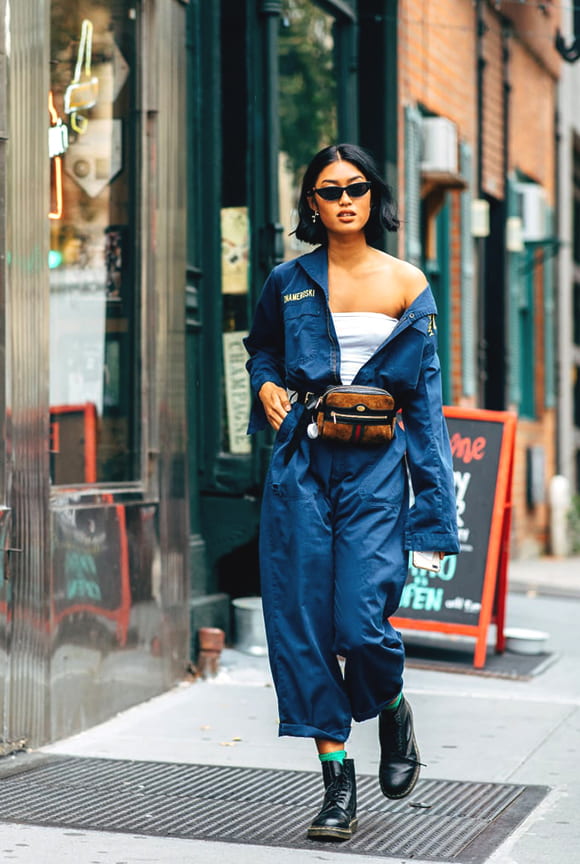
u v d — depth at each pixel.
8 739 5.31
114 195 6.49
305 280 4.32
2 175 5.26
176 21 6.99
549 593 12.00
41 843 4.18
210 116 8.14
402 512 4.28
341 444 4.22
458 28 12.55
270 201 8.16
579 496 18.27
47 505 5.52
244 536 8.02
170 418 6.84
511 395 15.23
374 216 4.34
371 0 10.45
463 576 7.76
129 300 6.60
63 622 5.68
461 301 12.95
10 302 5.28
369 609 4.15
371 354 4.24
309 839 4.28
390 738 4.40
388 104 10.50
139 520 6.46
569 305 18.42
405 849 4.19
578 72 19.67
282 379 4.52
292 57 8.80
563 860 4.11
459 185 11.96
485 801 4.80
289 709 4.24
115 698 6.20
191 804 4.71
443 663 7.75
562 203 17.97
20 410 5.32
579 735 5.98
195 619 7.55
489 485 7.81
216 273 8.16
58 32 5.95
